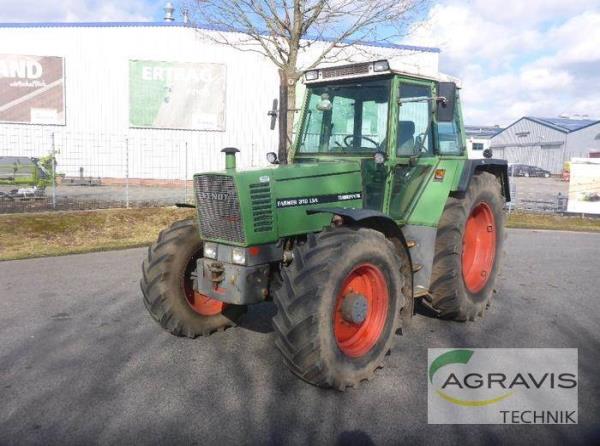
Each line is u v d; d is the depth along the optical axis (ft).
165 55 76.64
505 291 23.63
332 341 13.02
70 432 11.49
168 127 77.30
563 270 28.43
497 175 21.80
